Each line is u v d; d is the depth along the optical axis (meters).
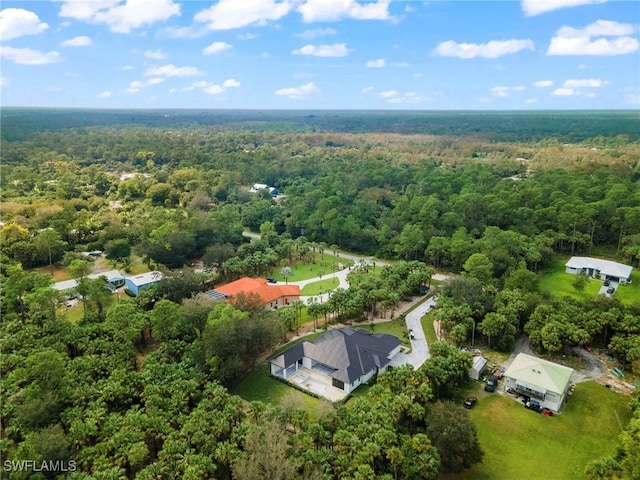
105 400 61.91
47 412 58.00
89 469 50.94
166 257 128.38
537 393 68.44
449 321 85.62
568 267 124.62
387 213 171.38
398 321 98.00
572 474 55.03
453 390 69.56
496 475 54.81
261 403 59.88
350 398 70.38
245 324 75.88
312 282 122.81
